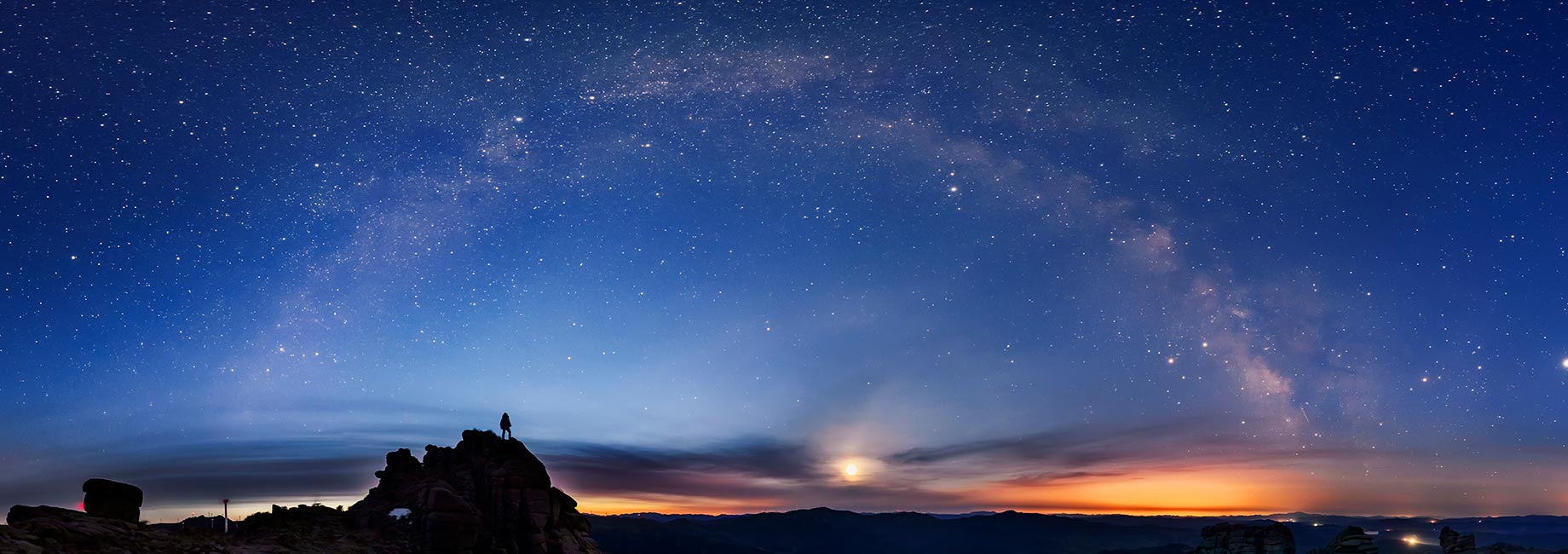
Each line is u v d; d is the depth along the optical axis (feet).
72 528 59.36
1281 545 258.37
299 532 92.89
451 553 99.96
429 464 129.49
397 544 98.07
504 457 121.19
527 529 114.11
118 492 74.64
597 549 125.39
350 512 108.27
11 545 51.78
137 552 60.85
